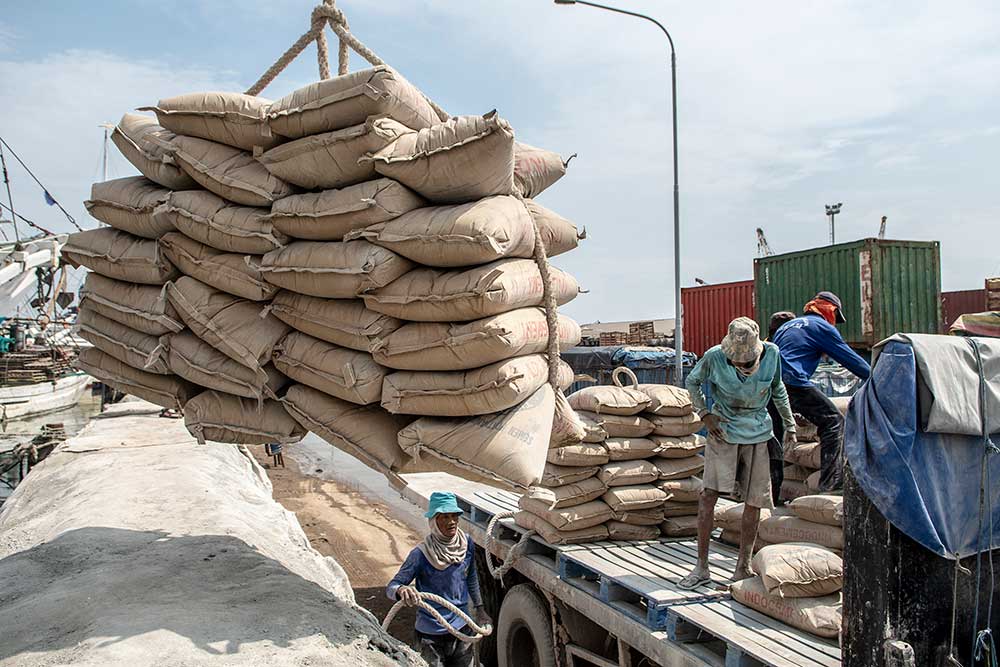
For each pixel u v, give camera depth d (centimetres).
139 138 343
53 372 3288
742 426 381
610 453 473
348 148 290
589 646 455
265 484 974
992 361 264
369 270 283
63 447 900
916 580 248
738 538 454
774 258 1206
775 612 327
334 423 320
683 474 491
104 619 287
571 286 375
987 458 261
